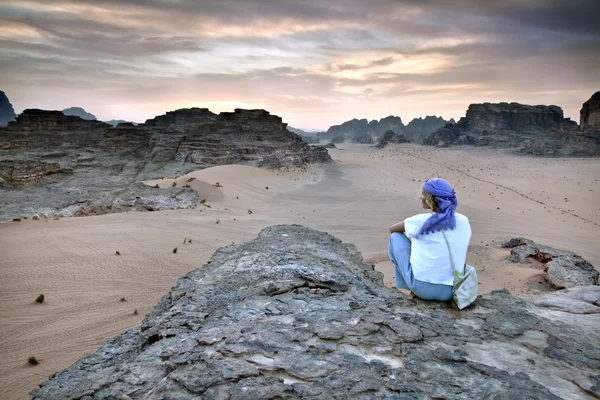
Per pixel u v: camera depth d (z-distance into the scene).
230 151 114.62
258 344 6.25
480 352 5.88
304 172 115.31
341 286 10.43
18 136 131.62
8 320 24.05
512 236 56.03
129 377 6.18
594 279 31.02
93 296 28.05
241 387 5.23
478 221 65.25
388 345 6.08
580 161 155.62
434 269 6.96
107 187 87.69
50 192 79.44
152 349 7.18
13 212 59.34
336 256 13.55
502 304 7.48
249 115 146.25
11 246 36.94
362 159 170.25
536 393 4.88
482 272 36.91
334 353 5.95
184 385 5.43
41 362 19.92
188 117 167.75
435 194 6.87
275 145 121.44
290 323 7.02
